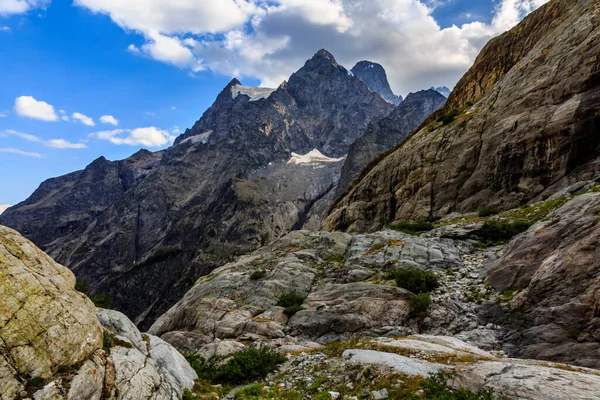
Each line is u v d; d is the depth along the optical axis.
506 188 35.50
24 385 7.94
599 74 30.48
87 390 8.73
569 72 33.50
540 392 8.82
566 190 27.89
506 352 14.70
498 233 27.77
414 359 12.42
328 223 65.06
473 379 10.26
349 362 13.50
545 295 15.83
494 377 10.05
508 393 9.16
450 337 15.48
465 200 39.62
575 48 34.34
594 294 13.59
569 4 47.38
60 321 9.23
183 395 11.97
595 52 31.50
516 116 37.50
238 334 23.33
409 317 19.36
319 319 21.53
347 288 24.19
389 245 30.22
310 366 14.75
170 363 13.18
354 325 19.92
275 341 20.30
